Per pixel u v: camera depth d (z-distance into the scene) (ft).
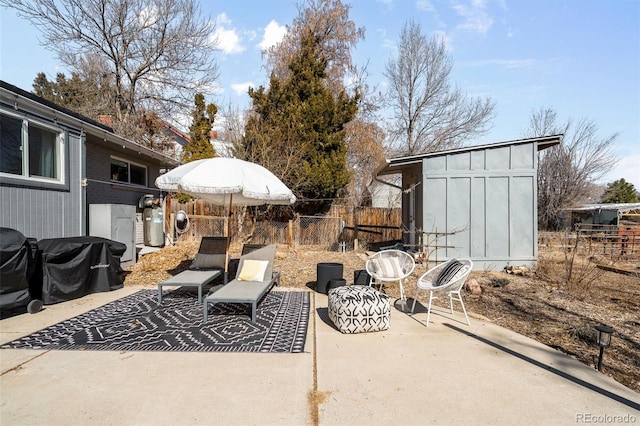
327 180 44.06
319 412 8.49
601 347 10.79
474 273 27.17
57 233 22.04
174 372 10.43
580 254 34.55
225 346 12.42
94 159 28.86
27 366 10.75
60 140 22.50
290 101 45.70
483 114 69.62
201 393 9.28
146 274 25.26
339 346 12.67
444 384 9.93
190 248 36.40
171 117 61.36
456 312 17.16
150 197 37.22
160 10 55.83
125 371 10.47
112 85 58.08
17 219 19.19
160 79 59.52
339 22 59.88
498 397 9.27
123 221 26.61
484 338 13.60
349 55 61.52
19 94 19.13
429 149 69.67
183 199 42.06
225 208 41.98
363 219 48.32
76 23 51.98
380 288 20.70
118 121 57.26
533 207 28.63
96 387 9.53
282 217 48.49
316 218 44.73
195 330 14.01
